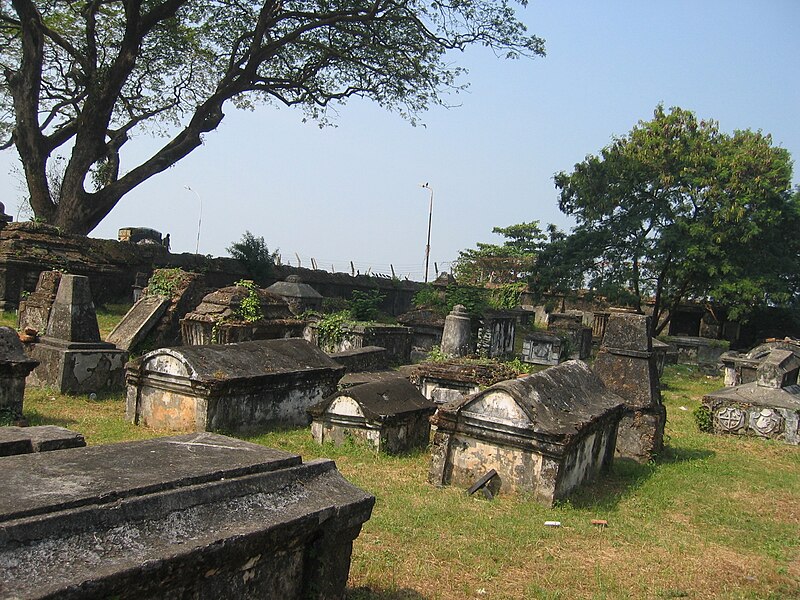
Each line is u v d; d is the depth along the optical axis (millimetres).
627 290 32312
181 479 3369
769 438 13820
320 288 33375
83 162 25484
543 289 34625
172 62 30375
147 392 10055
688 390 21625
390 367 18000
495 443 8039
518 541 6359
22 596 2408
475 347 23156
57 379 11648
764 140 34281
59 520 2779
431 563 5586
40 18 24672
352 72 29797
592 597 5301
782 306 34156
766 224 31500
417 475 8664
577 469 8555
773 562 6625
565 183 34031
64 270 21375
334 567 3855
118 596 2711
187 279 17531
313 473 4023
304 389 11258
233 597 3275
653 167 32125
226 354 10352
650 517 7816
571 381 9508
